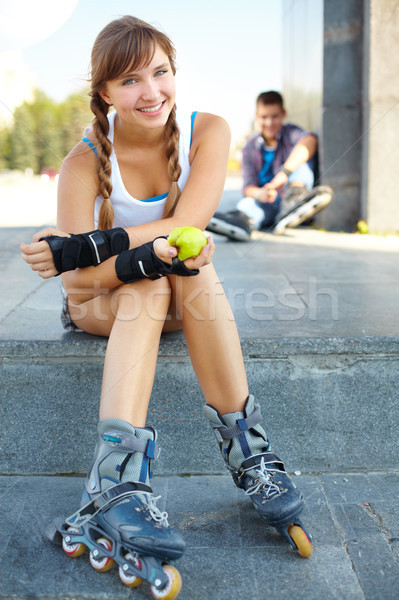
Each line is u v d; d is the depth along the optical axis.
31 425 1.66
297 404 1.65
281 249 3.07
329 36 3.48
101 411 1.32
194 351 1.40
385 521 1.42
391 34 3.37
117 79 1.34
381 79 3.41
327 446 1.66
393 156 3.54
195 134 1.54
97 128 1.44
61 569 1.27
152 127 1.41
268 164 3.47
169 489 1.59
